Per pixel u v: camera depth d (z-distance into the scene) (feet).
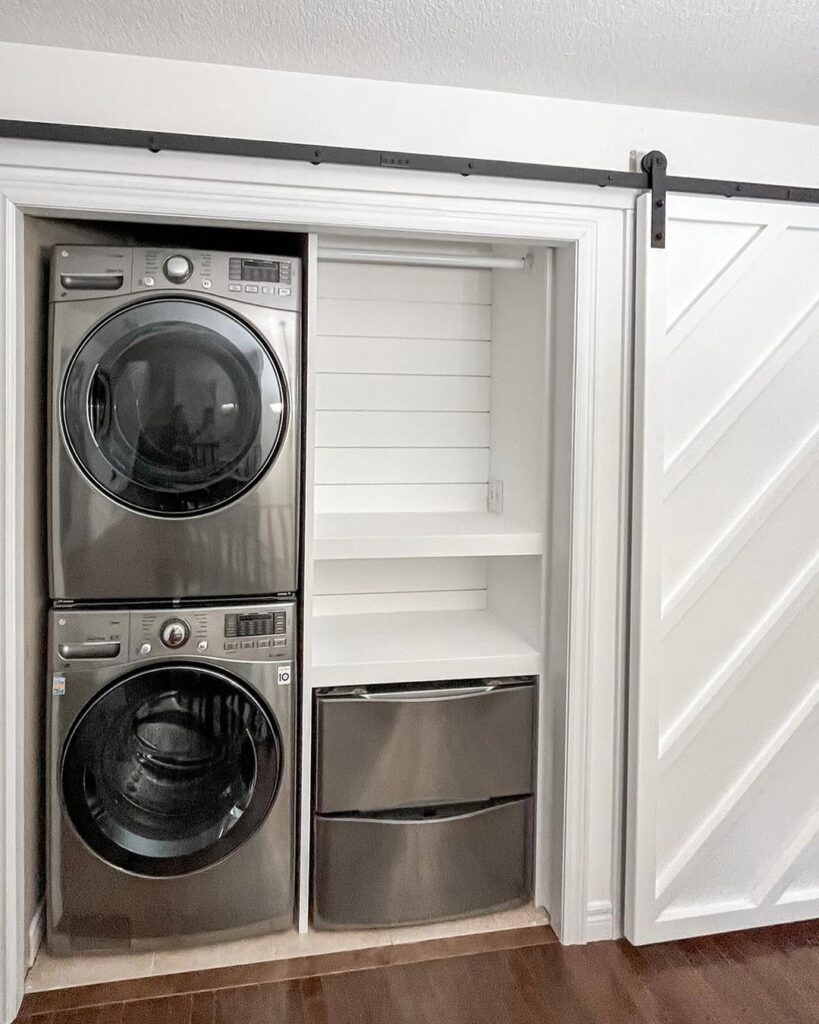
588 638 7.20
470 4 5.51
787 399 7.39
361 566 8.99
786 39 6.00
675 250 7.06
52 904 6.74
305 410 7.07
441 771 7.40
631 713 7.20
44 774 7.07
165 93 6.23
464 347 9.05
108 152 6.10
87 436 6.47
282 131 6.43
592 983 6.82
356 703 7.14
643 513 7.00
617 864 7.41
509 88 6.75
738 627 7.43
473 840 7.52
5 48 5.99
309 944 7.27
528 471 7.93
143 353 6.54
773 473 7.40
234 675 6.84
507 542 7.49
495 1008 6.50
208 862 6.95
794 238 7.31
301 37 5.93
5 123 5.82
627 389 7.13
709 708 7.34
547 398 7.49
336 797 7.22
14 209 6.03
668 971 6.99
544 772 7.69
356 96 6.54
